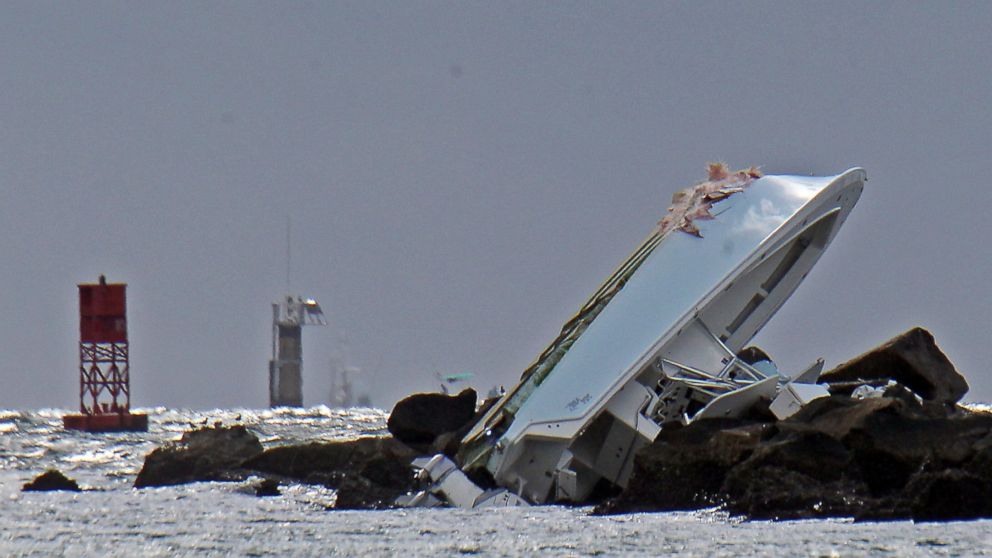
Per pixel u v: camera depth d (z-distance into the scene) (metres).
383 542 133.38
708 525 136.38
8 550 131.88
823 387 166.25
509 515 154.50
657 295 179.00
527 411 172.62
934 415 147.62
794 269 187.88
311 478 197.00
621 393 172.88
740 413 166.25
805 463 141.50
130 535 141.88
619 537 131.25
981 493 135.12
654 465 150.62
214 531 144.25
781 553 118.69
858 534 126.88
